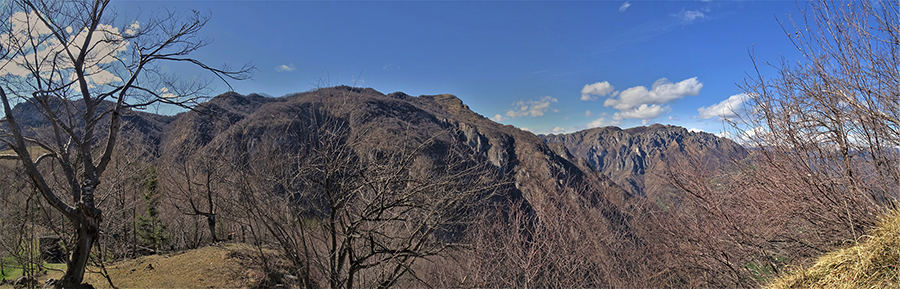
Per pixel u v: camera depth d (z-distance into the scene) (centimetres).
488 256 845
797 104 511
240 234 1142
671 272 1042
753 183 688
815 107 493
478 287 800
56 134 687
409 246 716
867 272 361
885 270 349
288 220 666
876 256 364
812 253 612
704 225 844
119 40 757
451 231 793
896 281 334
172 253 1244
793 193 575
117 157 1274
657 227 1025
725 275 801
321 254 749
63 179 1088
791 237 656
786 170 562
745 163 689
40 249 972
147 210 1605
